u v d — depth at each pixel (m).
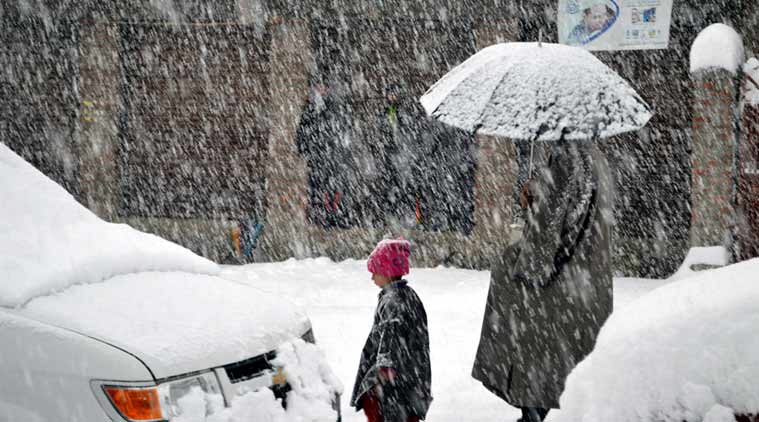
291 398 3.87
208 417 3.46
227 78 12.26
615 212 11.75
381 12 11.77
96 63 12.12
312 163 12.12
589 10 10.88
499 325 5.44
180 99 12.37
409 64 11.99
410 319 4.58
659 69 11.52
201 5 11.96
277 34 11.90
